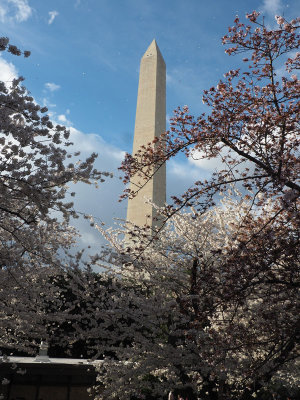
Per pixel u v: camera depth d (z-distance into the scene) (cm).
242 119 757
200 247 989
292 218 670
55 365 1258
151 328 978
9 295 967
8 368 1212
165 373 977
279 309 757
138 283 1147
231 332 722
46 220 918
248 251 675
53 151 845
